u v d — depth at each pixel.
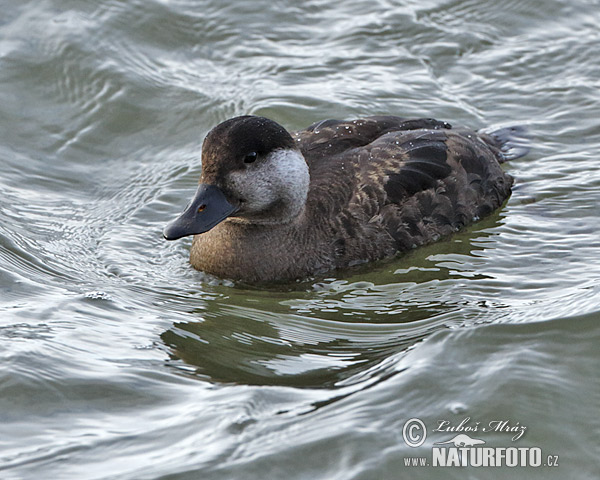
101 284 10.73
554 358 8.84
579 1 15.94
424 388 8.40
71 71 14.46
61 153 13.35
